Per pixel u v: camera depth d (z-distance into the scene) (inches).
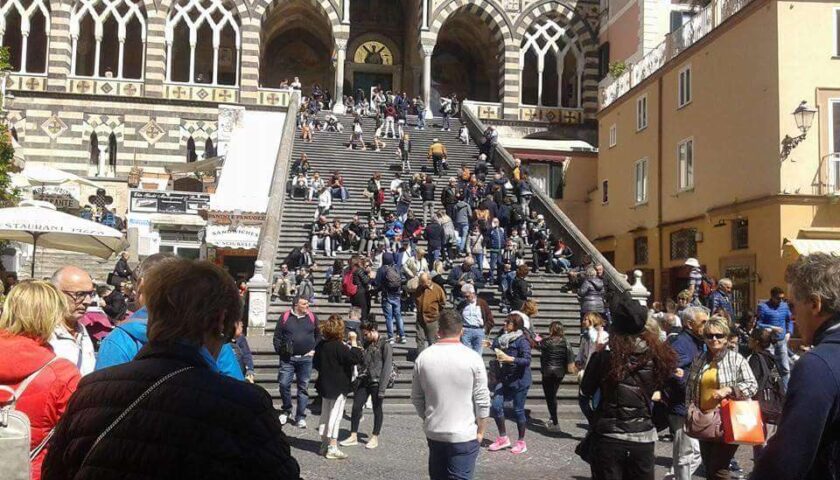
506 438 437.7
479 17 1791.3
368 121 1515.7
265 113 1503.4
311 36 2018.9
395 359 629.3
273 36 1990.7
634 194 1299.2
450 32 1963.6
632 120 1315.2
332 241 907.4
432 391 263.0
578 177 1539.1
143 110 1601.9
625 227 1334.9
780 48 879.7
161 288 118.5
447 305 770.8
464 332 554.3
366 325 438.9
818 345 125.4
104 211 1263.5
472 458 261.7
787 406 121.3
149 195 1286.9
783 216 863.1
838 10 880.9
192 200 1301.7
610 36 1694.1
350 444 433.4
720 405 268.7
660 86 1200.8
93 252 684.7
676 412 310.2
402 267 806.5
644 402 225.5
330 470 375.6
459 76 2038.6
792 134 870.4
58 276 234.7
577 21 1763.0
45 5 1599.4
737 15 960.9
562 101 1908.2
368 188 1067.9
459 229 928.3
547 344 492.4
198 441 104.3
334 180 1077.8
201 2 1654.8
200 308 117.1
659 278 1184.2
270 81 2001.7
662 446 448.5
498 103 1758.1
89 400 111.1
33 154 1556.3
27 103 1561.3
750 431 261.7
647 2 1493.6
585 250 897.5
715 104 1027.3
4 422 146.0
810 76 876.0
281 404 541.3
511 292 705.0
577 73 1785.2
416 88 1909.4
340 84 1674.5
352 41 2009.1
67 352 214.1
